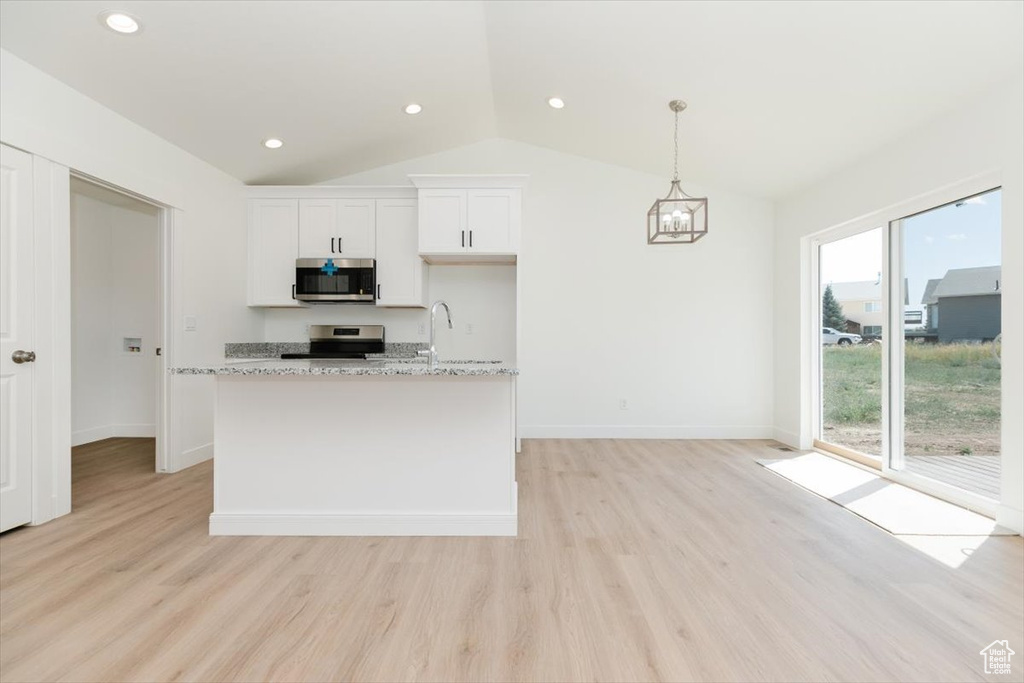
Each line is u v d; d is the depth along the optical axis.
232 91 3.35
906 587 2.04
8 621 1.77
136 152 3.38
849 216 3.92
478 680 1.49
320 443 2.59
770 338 5.11
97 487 3.36
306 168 4.78
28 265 2.62
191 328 3.93
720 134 4.00
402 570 2.19
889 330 3.62
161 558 2.29
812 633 1.73
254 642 1.66
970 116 2.83
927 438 3.34
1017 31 2.30
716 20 2.73
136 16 2.53
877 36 2.55
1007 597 1.96
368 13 2.88
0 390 2.48
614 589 2.03
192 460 3.95
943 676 1.50
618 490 3.38
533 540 2.53
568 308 5.15
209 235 4.17
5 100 2.52
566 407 5.15
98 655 1.58
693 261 5.12
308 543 2.47
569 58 3.41
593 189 5.15
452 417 2.60
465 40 3.33
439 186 4.54
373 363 4.13
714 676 1.50
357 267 4.61
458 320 5.16
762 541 2.52
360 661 1.57
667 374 5.13
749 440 5.03
